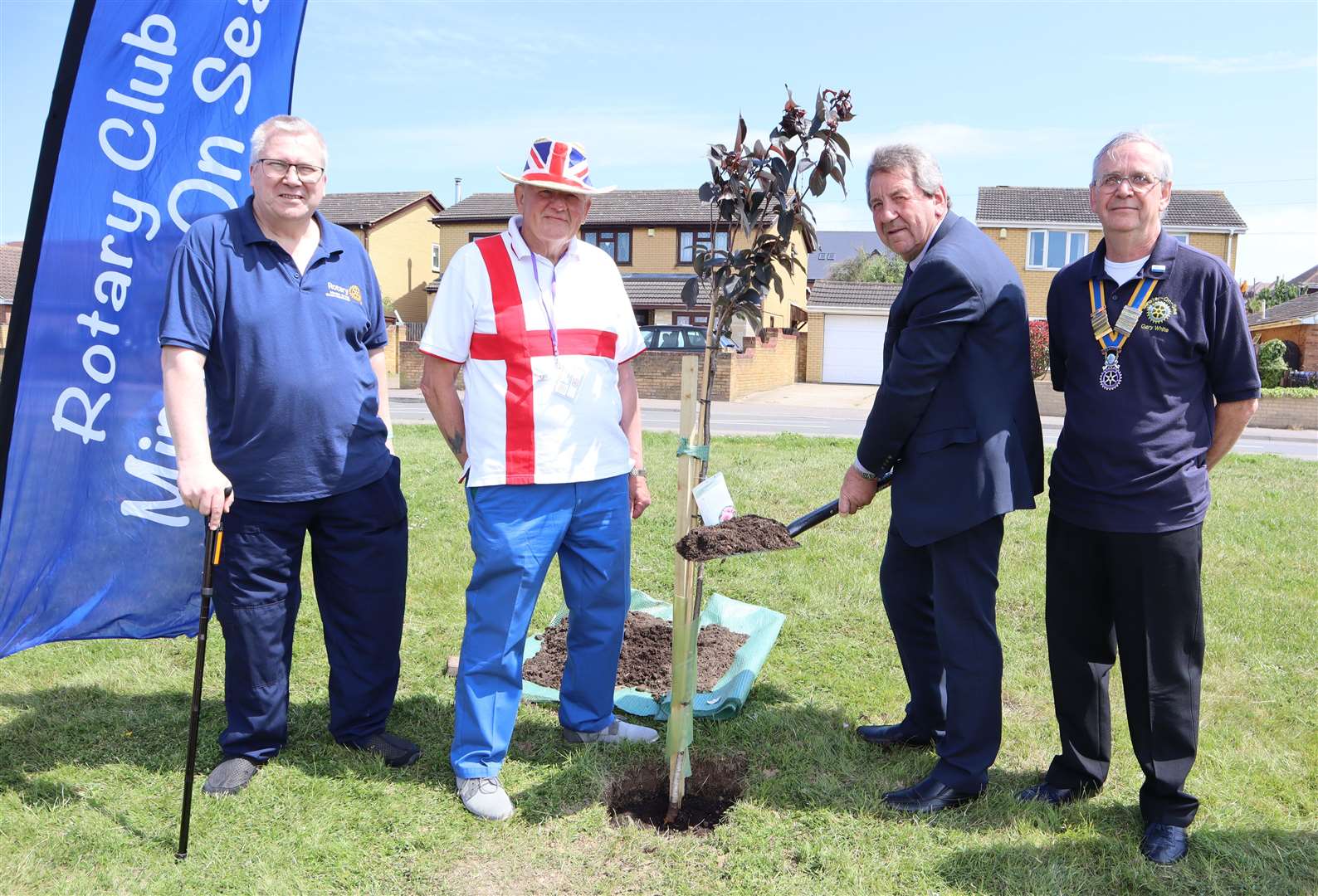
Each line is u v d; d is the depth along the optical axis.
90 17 3.03
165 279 3.37
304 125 2.90
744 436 12.54
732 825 2.86
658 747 3.35
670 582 5.38
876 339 31.31
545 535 3.02
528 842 2.77
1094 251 2.82
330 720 3.54
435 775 3.15
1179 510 2.65
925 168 2.82
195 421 2.78
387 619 3.27
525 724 3.56
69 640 3.35
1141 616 2.71
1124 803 2.97
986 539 2.88
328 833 2.78
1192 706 2.73
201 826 2.79
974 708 2.92
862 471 2.98
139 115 3.22
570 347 3.00
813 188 2.79
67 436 3.21
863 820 2.86
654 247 30.20
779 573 5.43
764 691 3.88
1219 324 2.63
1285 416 20.19
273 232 2.99
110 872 2.56
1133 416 2.67
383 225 34.72
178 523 3.49
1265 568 5.65
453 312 2.98
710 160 2.82
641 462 3.46
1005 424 2.83
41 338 3.12
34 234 3.05
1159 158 2.59
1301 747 3.38
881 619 4.74
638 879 2.61
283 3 3.54
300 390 2.97
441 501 7.05
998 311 2.80
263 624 3.06
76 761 3.18
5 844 2.68
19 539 3.15
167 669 4.03
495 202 32.59
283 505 3.04
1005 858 2.67
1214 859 2.66
